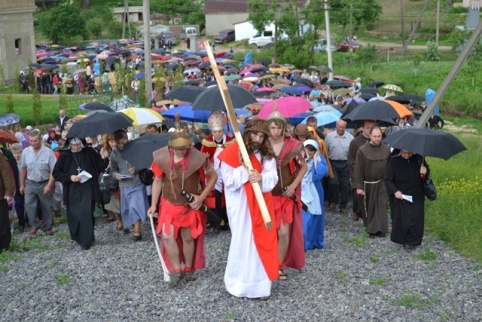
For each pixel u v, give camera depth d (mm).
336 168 12141
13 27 43719
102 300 7605
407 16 68250
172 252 7828
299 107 11328
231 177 7230
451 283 8180
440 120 18250
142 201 10266
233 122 7148
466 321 7137
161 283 8047
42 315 7285
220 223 10359
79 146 9914
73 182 9875
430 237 10414
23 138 16750
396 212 9617
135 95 30688
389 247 9773
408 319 7094
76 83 39406
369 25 63594
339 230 10914
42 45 61281
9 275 8617
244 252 7402
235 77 29375
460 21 64875
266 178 7242
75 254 9562
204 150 10211
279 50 48219
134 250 9602
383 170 10320
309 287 7891
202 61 41188
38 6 84062
